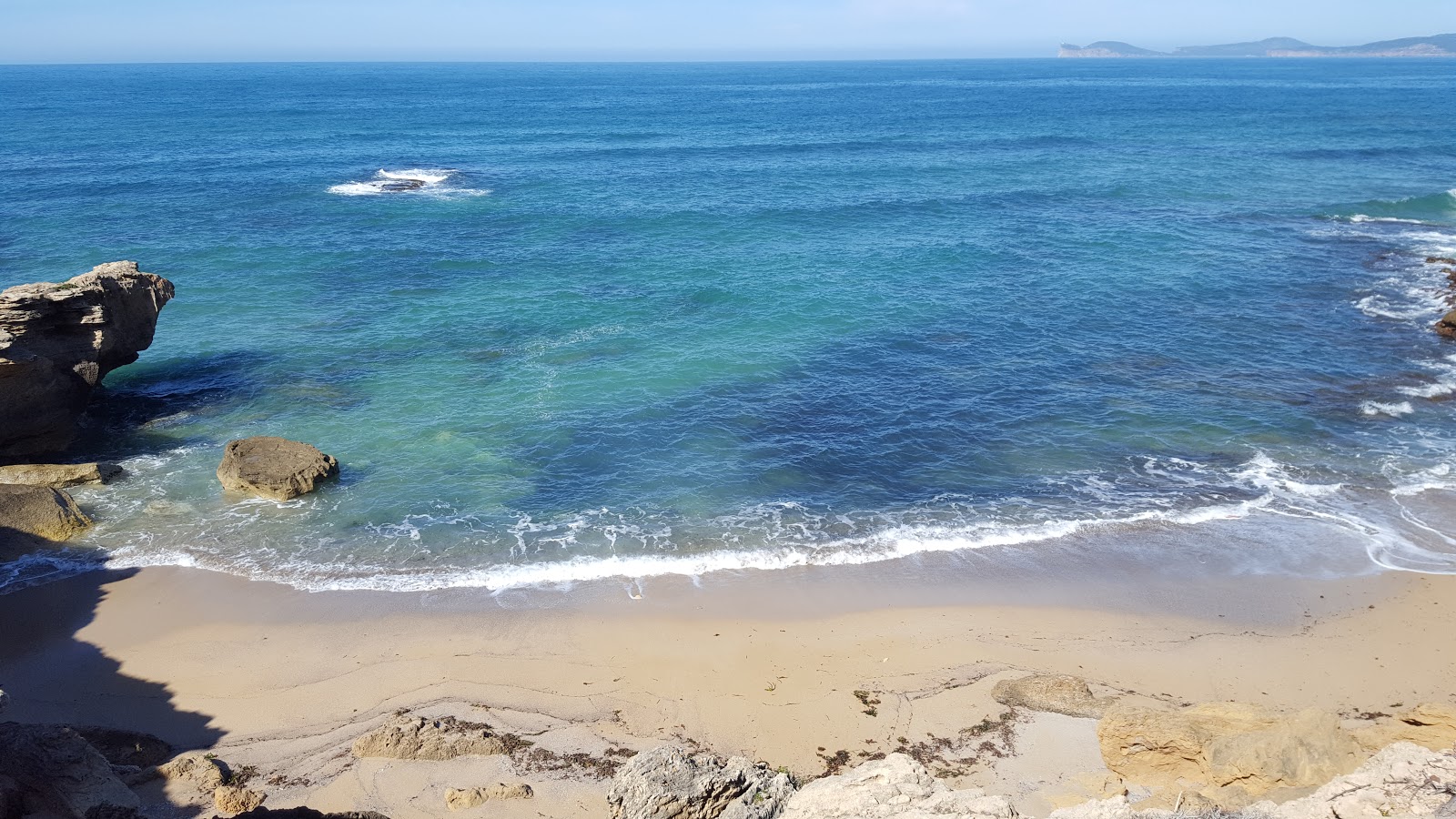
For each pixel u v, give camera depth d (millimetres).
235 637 18375
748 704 16484
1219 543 21766
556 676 17266
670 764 12773
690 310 37281
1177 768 14141
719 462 25562
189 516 22672
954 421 27922
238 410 28422
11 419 24234
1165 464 25422
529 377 30859
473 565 20875
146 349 30656
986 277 41750
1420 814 10438
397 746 15047
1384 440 26484
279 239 47375
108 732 15297
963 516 23047
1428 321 35562
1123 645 18219
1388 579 20266
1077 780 14320
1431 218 53344
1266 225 51438
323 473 24234
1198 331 34906
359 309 37219
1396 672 17234
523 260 44406
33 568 20469
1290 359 32156
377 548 21484
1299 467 25078
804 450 26281
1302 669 17391
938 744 15320
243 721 16000
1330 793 11234
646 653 17953
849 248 46562
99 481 24016
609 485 24391
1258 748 13281
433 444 26453
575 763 14922
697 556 21297
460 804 13875
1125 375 31078
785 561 21141
